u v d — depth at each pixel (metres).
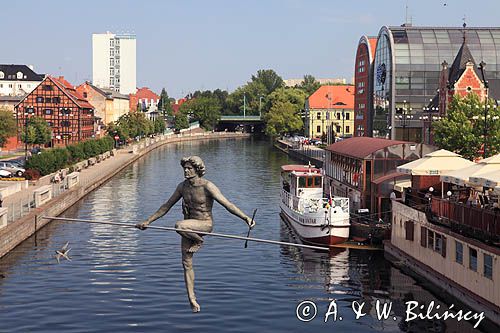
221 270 47.84
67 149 116.12
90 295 41.44
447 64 111.62
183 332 35.12
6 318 37.12
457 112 73.94
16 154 136.12
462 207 41.47
